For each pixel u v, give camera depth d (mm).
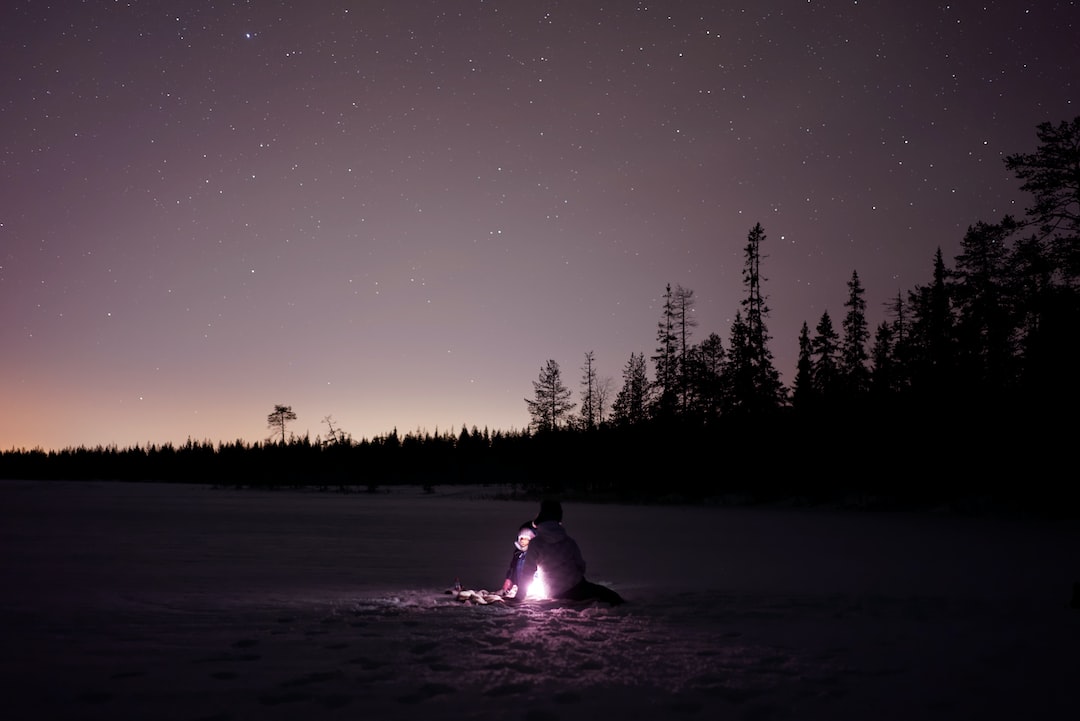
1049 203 35781
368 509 41406
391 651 5836
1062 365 35500
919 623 7414
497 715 4164
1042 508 35750
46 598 8742
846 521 32000
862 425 51750
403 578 11570
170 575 11359
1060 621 7500
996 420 40469
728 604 8711
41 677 4957
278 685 4785
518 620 7410
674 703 4426
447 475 111438
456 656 5668
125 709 4238
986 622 7457
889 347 62156
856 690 4758
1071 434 34969
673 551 17375
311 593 9531
